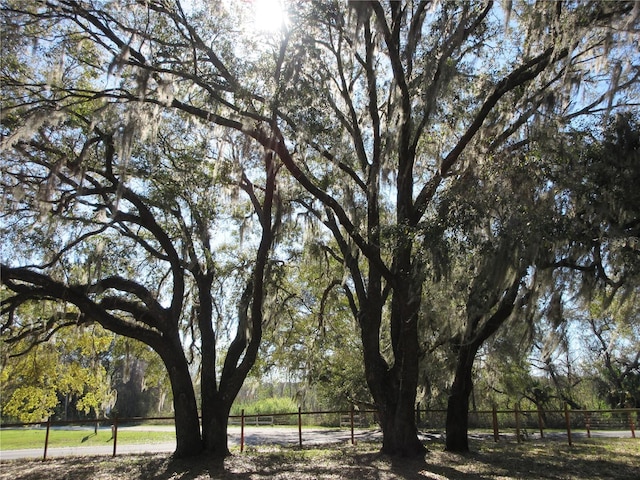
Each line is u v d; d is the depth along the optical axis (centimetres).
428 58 1150
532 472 1099
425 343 1427
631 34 909
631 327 1759
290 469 1157
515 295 1255
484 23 1250
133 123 1084
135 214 1457
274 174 1344
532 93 1191
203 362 1426
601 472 1105
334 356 2606
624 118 979
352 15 1079
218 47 1230
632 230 956
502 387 2277
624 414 3125
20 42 1085
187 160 1405
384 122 1470
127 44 1088
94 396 2164
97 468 1273
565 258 1039
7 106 1103
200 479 1068
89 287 1234
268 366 2500
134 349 1895
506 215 1011
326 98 1305
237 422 4081
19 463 1469
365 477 1037
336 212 1223
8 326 1184
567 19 982
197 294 1631
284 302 1645
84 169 1142
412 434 1305
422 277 1131
